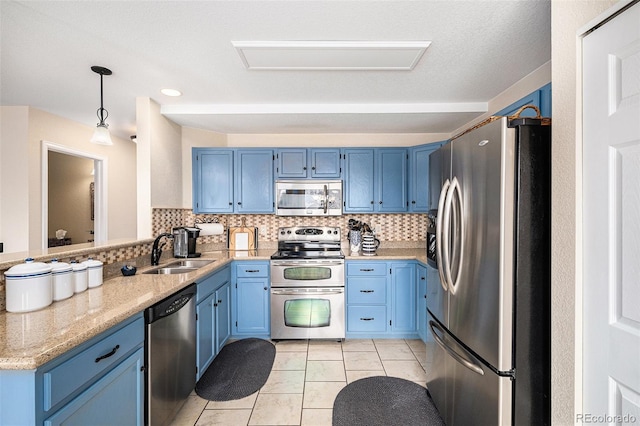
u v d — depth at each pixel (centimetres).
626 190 84
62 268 139
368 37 164
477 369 136
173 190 290
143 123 249
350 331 285
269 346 272
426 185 305
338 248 326
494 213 126
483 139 133
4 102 268
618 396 87
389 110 265
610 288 89
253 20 149
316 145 341
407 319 286
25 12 141
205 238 327
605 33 90
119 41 167
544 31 158
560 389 105
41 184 293
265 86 226
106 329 111
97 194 375
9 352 86
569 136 102
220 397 197
